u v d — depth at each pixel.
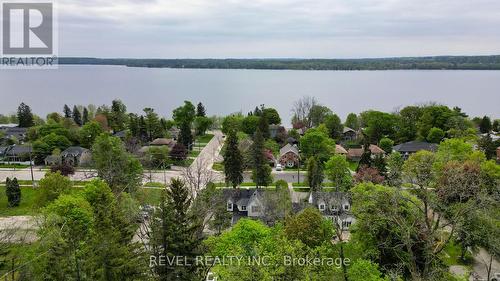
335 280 28.73
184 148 97.69
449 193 34.75
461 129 107.75
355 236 38.69
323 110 136.25
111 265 25.19
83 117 141.25
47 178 56.91
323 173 76.81
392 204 34.88
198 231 34.94
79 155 95.06
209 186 56.09
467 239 34.88
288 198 61.06
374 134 112.69
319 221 40.44
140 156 90.38
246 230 35.72
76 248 27.64
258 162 74.62
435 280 29.31
